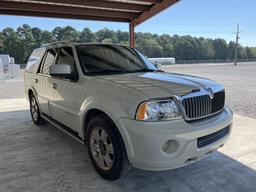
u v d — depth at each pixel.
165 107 2.54
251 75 21.27
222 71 27.28
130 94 2.63
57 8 6.74
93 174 3.19
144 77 3.26
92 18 7.56
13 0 6.05
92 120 3.07
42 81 4.60
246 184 2.95
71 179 3.07
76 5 6.46
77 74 3.50
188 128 2.54
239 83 14.73
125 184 2.96
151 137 2.42
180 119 2.58
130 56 4.21
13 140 4.47
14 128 5.21
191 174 3.19
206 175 3.16
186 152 2.54
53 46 4.58
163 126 2.47
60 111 3.98
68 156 3.75
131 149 2.57
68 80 3.65
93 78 3.25
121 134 2.63
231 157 3.68
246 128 5.08
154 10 6.91
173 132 2.46
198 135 2.59
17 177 3.11
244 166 3.40
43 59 4.83
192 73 23.78
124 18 7.81
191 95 2.70
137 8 7.11
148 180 3.05
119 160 2.78
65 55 4.02
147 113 2.48
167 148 2.51
